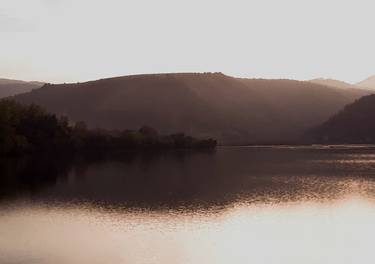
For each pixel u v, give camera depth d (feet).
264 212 185.37
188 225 163.12
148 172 335.47
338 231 154.71
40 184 267.39
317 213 183.32
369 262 124.47
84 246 135.74
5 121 433.89
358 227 159.94
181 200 213.25
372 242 141.79
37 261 122.21
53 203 205.98
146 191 241.96
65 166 372.79
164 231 154.20
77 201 210.38
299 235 149.79
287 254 130.41
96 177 302.45
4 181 278.05
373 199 214.07
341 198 217.36
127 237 146.72
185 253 129.70
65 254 128.06
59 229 157.07
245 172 336.08
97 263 120.67
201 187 257.14
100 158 459.73
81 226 161.27
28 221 169.07
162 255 127.65
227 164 406.41
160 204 203.10
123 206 198.70
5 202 207.82
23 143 463.83
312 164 405.18
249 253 130.72
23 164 379.35
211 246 137.08
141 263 121.08
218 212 185.57
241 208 193.67
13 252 130.00
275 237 147.33
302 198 217.77
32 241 141.49
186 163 416.87
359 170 348.38
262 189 248.11
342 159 465.88
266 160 455.22
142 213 183.73
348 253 131.54
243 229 157.69
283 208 193.47
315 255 129.70
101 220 170.71
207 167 375.86
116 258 124.98
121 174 321.52
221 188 252.62
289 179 292.61
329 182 276.82
